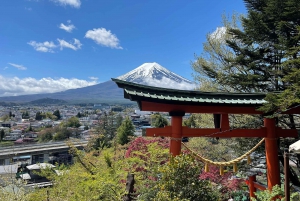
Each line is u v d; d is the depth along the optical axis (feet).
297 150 12.48
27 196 23.65
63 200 23.35
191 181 15.70
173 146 18.63
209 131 19.25
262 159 33.19
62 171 31.27
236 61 32.27
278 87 30.07
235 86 33.83
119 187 23.75
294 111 20.02
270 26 29.45
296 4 24.14
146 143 35.78
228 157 36.83
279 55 27.43
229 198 32.09
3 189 23.16
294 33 27.48
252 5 33.09
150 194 18.04
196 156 19.13
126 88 16.81
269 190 19.52
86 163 35.40
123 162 28.73
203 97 18.75
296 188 22.00
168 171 15.98
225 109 19.43
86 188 23.61
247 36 31.58
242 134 19.81
